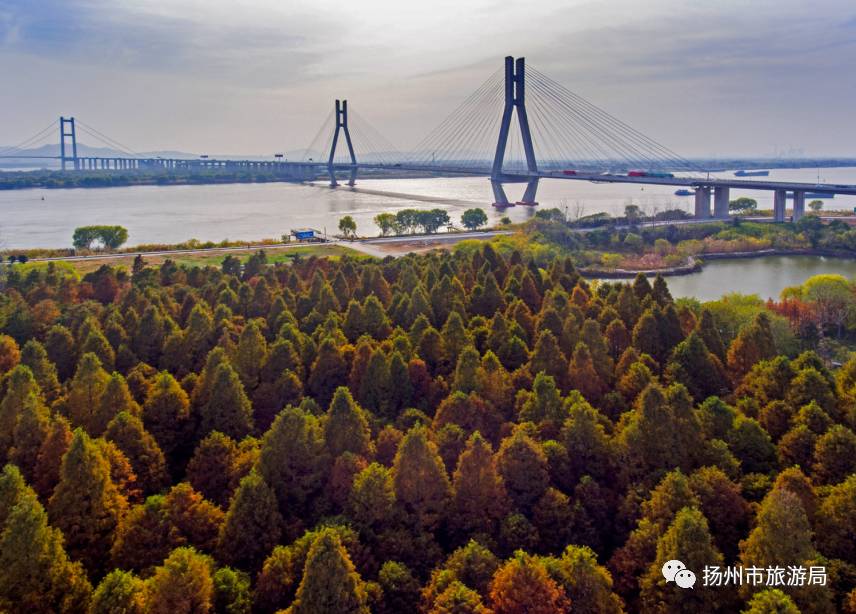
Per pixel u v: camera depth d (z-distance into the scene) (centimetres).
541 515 4203
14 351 6506
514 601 3253
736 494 4072
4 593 3300
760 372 5741
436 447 4559
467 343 6588
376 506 4041
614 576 3906
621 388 5772
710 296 13312
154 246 17438
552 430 4934
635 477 4534
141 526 3812
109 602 3134
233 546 3869
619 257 16038
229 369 5391
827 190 19662
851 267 16200
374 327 7438
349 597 3256
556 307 7950
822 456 4341
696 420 4719
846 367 5762
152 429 5228
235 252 16788
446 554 4138
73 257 15988
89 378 5428
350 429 4722
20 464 4650
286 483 4438
